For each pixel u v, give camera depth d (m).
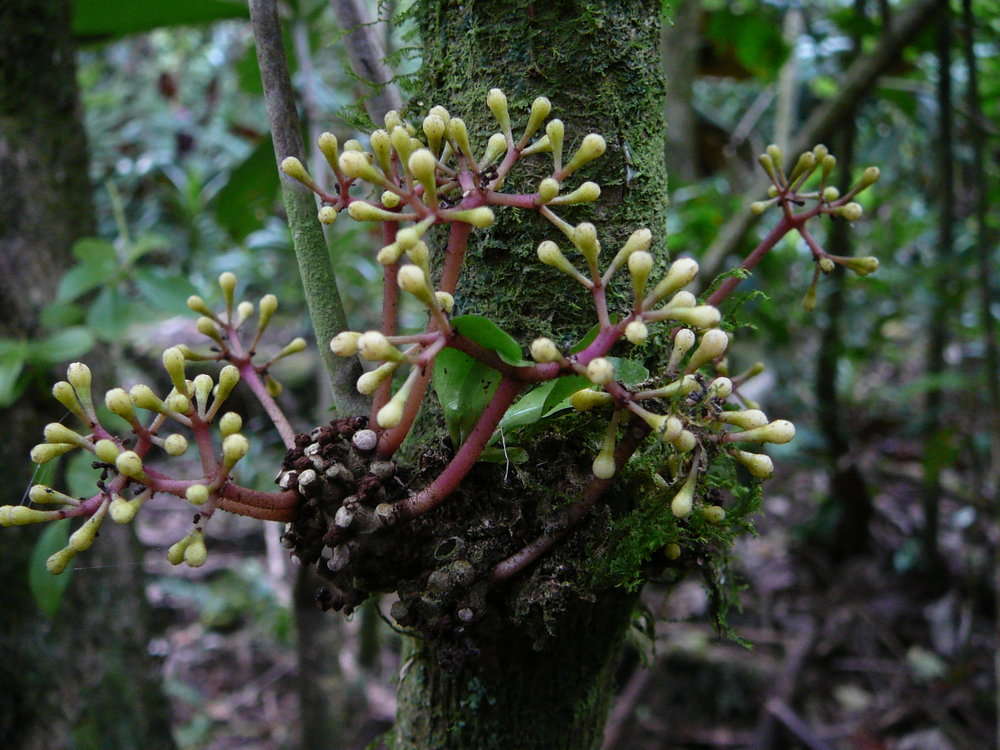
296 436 0.44
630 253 0.38
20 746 0.85
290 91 0.48
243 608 1.74
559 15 0.47
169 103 2.47
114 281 0.85
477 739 0.50
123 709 0.90
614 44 0.47
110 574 0.90
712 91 2.37
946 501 1.74
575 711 0.50
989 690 1.28
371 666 1.38
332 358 0.48
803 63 1.78
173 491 0.39
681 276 0.37
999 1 1.21
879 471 1.78
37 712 0.86
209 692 1.59
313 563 0.44
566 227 0.39
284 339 1.90
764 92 2.00
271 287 1.85
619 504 0.45
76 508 0.39
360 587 0.45
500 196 0.40
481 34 0.48
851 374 1.68
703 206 1.38
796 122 1.95
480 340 0.38
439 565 0.43
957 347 1.88
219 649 1.72
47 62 0.86
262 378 0.49
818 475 1.93
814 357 1.69
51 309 0.81
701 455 0.41
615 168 0.48
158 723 0.94
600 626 0.49
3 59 0.83
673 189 1.32
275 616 1.71
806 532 1.63
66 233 0.89
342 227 1.52
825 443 1.54
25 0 0.83
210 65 2.54
